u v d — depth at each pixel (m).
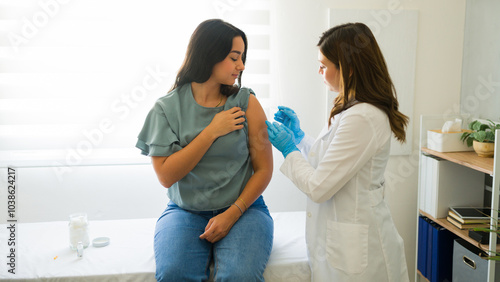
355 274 1.33
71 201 2.22
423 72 2.32
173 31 2.11
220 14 2.13
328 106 2.24
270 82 2.21
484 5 2.15
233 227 1.48
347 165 1.28
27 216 2.21
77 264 1.50
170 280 1.34
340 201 1.36
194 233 1.48
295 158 1.41
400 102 2.31
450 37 2.30
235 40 1.45
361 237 1.33
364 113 1.28
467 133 2.01
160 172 1.47
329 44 1.34
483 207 2.07
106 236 1.74
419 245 2.22
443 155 1.97
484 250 1.75
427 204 2.15
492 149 1.88
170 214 1.58
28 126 2.10
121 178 2.24
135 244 1.66
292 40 2.19
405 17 2.24
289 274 1.49
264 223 1.53
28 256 1.56
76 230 1.61
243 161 1.57
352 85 1.33
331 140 1.39
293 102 2.24
